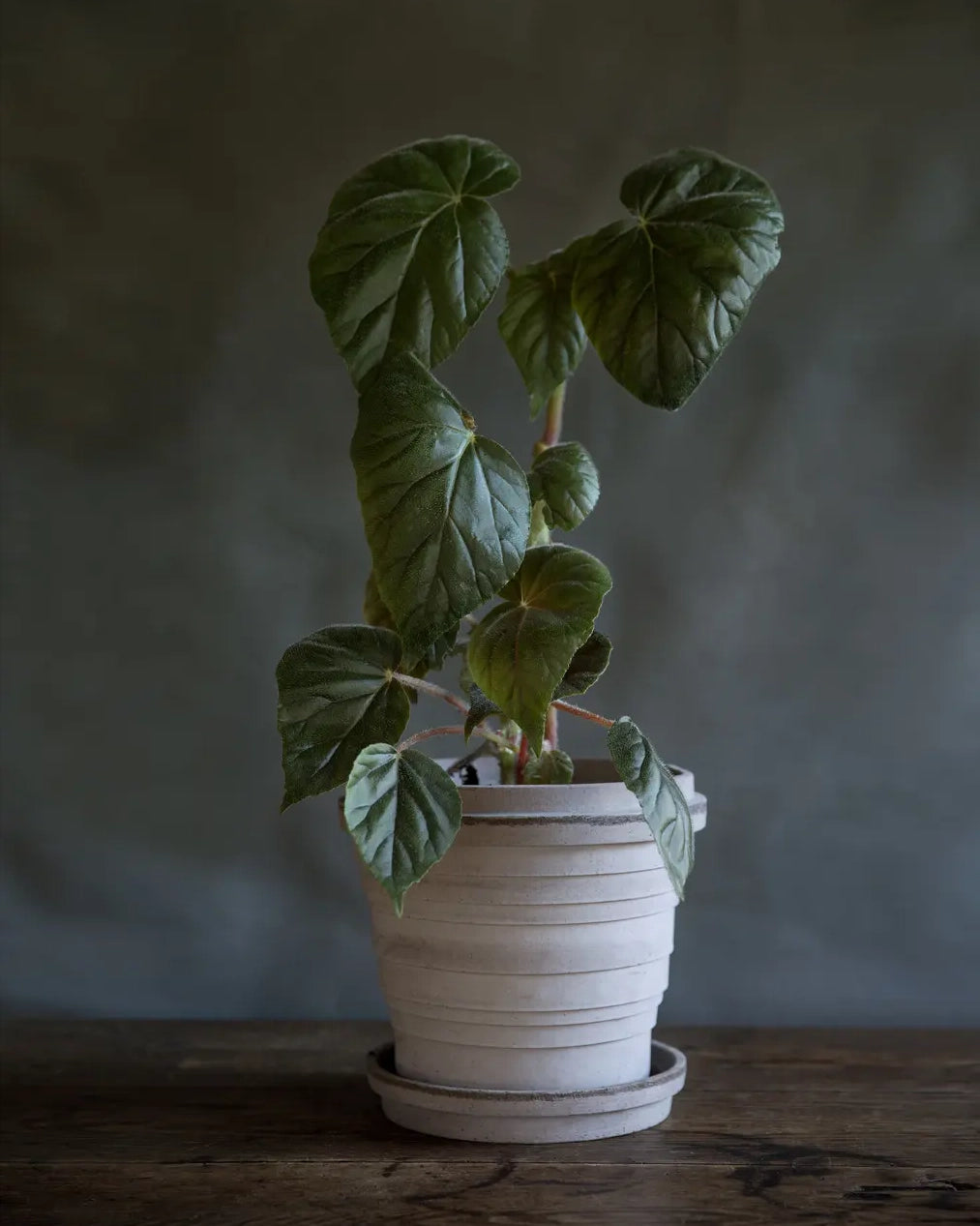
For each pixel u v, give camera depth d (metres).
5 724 1.14
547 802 0.87
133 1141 0.91
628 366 0.83
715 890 1.13
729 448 1.13
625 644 1.13
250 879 1.15
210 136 1.13
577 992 0.88
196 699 1.14
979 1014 1.13
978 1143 0.90
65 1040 1.07
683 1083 0.93
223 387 1.14
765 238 0.83
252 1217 0.83
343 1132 0.91
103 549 1.14
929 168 1.12
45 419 1.14
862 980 1.13
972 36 1.12
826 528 1.13
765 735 1.13
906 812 1.13
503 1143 0.89
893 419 1.12
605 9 1.12
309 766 0.87
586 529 1.13
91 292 1.14
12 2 1.13
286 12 1.13
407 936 0.89
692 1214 0.83
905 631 1.13
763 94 1.12
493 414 1.13
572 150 1.13
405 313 0.83
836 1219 0.83
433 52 1.13
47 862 1.15
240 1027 1.10
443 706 1.14
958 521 1.12
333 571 1.14
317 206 1.13
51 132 1.13
